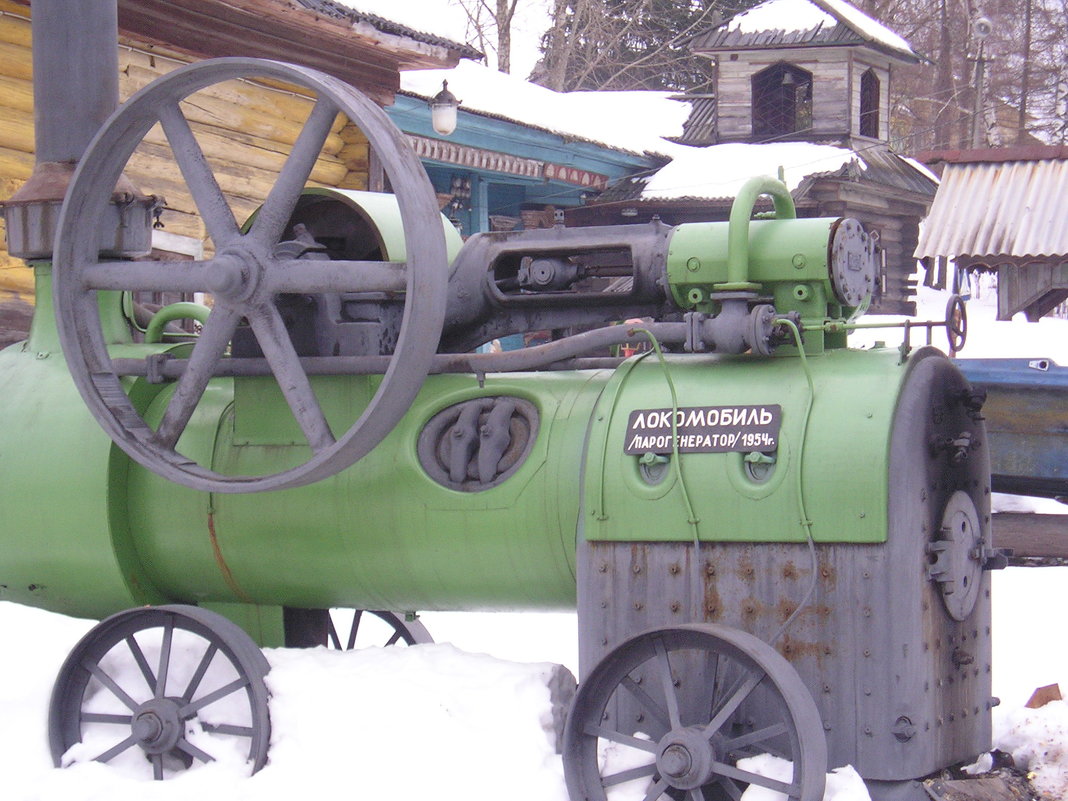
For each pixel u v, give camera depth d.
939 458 4.13
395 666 4.47
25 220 5.34
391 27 10.69
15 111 8.46
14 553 5.14
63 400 5.14
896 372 4.08
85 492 4.98
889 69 21.98
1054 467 9.52
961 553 4.18
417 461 4.64
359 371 4.59
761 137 21.44
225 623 4.50
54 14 5.44
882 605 3.91
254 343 4.84
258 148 10.35
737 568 4.07
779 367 4.24
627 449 4.22
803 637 3.98
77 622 5.11
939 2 38.12
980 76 29.33
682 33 30.83
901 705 3.89
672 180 19.34
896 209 20.97
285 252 4.62
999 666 6.21
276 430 4.84
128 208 5.13
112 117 4.60
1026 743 4.59
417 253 4.18
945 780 4.05
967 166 14.30
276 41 10.34
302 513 4.77
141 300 8.90
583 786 4.01
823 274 4.29
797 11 21.30
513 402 4.66
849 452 3.96
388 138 4.27
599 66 30.80
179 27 9.55
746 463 4.09
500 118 16.11
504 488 4.50
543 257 4.82
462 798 4.11
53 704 4.61
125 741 4.51
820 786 3.69
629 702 4.20
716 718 3.86
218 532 4.90
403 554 4.68
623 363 4.49
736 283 4.22
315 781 4.24
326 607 5.08
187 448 4.96
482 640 6.68
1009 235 13.50
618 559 4.22
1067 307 24.39
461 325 4.91
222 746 4.46
